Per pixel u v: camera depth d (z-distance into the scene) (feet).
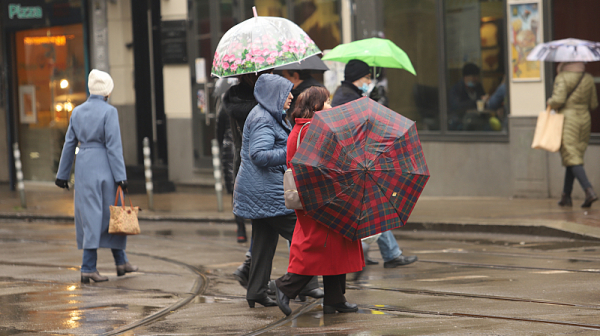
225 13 118.21
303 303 46.39
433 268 56.80
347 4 106.93
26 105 135.13
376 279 53.31
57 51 129.39
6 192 129.90
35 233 85.76
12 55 135.33
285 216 43.42
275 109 42.75
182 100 121.60
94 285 54.90
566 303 43.11
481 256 61.46
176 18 120.78
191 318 43.42
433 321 40.01
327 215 39.29
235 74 45.96
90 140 56.90
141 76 120.57
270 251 45.32
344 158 38.91
